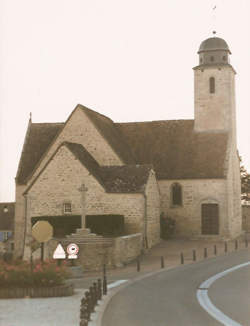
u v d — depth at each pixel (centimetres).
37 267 2089
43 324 1467
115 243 3083
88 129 4256
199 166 4344
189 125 4634
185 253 3481
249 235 4775
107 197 3750
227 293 1988
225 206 4234
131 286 2227
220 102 4525
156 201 4025
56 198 3844
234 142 4712
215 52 4575
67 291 2017
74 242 3200
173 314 1588
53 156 3875
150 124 4756
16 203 4466
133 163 4406
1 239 6500
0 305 1802
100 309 1695
